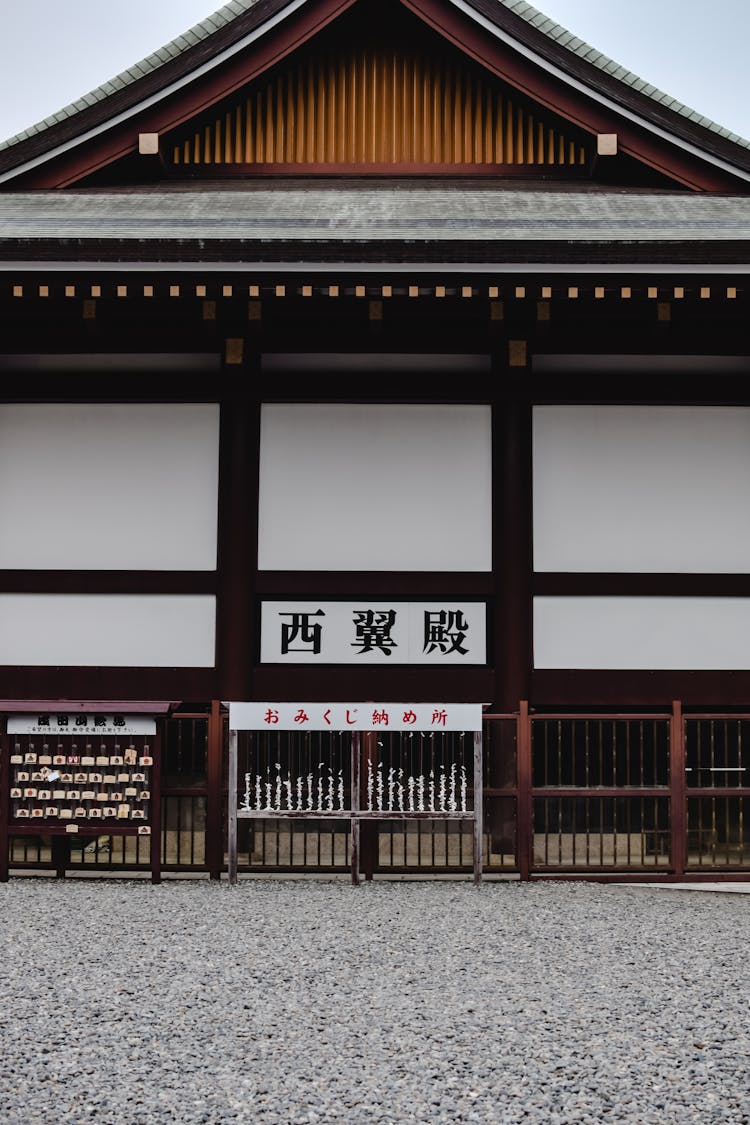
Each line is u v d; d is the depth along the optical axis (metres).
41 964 6.52
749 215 10.54
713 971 6.53
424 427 10.38
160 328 10.41
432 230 9.33
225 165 12.90
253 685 10.18
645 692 10.18
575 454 10.37
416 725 8.70
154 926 7.43
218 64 12.08
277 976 6.31
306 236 9.05
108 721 8.59
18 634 10.27
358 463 10.36
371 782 9.23
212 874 9.01
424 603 10.27
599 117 12.23
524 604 10.20
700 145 12.07
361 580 10.24
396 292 9.27
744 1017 5.67
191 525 10.31
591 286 9.20
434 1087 4.70
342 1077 4.80
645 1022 5.57
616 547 10.30
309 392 10.38
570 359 10.46
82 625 10.27
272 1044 5.21
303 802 9.96
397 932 7.32
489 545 10.30
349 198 11.48
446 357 10.45
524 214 10.41
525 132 12.96
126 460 10.38
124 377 10.44
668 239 8.98
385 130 12.95
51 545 10.32
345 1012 5.68
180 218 10.12
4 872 8.80
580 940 7.20
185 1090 4.65
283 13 11.97
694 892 8.84
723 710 10.30
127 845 10.05
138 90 12.00
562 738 10.23
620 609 10.25
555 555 10.29
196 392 10.38
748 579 10.29
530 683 10.18
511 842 10.00
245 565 10.20
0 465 10.40
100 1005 5.77
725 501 10.37
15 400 10.44
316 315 10.22
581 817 10.12
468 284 9.20
